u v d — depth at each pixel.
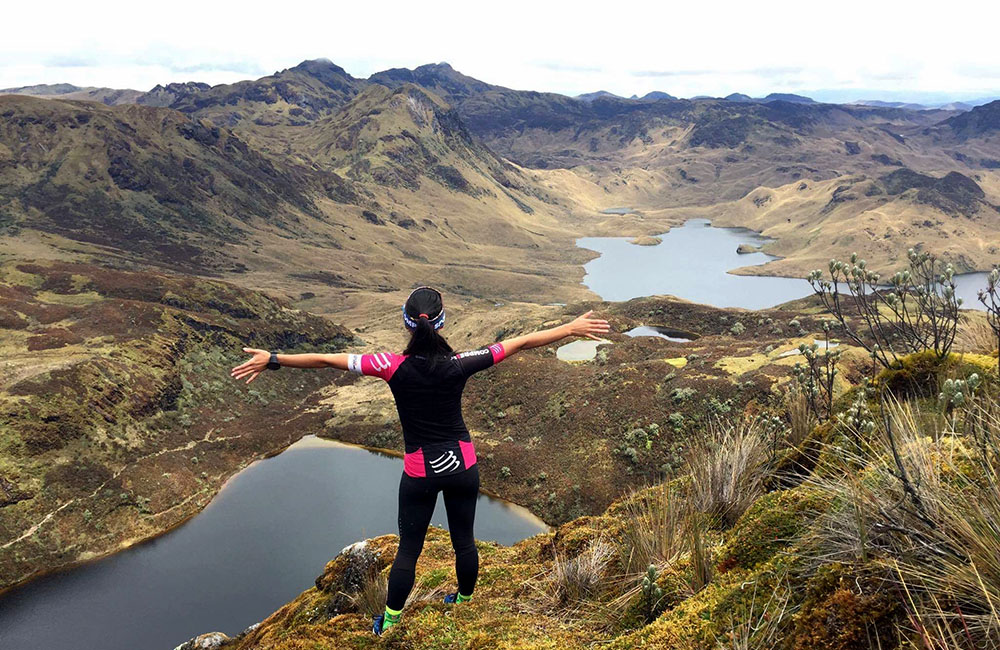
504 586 5.53
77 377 96.69
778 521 4.01
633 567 4.86
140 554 73.75
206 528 78.25
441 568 6.47
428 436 4.43
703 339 107.75
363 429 103.88
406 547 4.66
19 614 63.69
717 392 73.19
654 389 79.81
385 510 80.38
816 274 5.75
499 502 73.38
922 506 2.85
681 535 4.91
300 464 94.75
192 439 99.44
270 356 4.29
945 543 2.69
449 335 163.25
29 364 96.44
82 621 61.94
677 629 3.61
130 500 82.31
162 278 155.12
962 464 3.13
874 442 3.93
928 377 4.88
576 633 4.44
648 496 6.15
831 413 5.59
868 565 3.00
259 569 69.12
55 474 82.50
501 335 142.12
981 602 2.46
